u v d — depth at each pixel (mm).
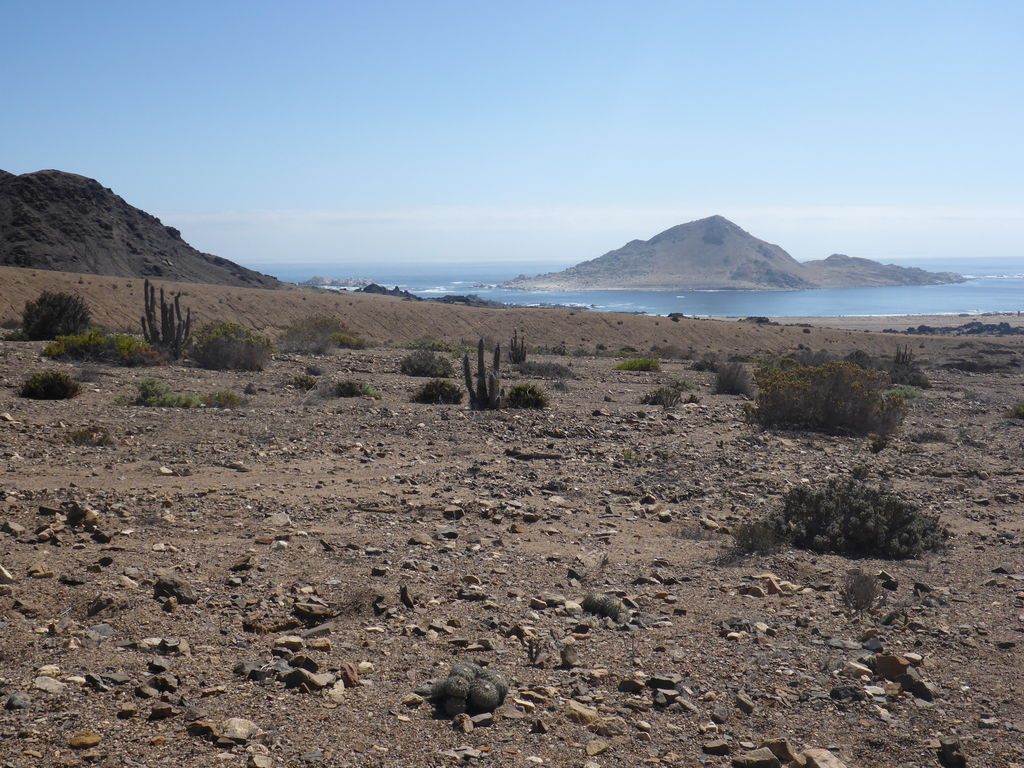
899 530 10195
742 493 13109
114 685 5246
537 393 22859
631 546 9703
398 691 5492
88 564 7672
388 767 4531
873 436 20781
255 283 199500
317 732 4848
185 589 6984
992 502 13445
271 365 31375
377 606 7023
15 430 14789
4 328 53625
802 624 7215
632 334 118750
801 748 5027
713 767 4719
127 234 186250
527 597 7605
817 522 10500
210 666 5684
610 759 4770
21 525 8961
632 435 18828
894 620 7414
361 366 33375
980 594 8430
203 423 16953
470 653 6219
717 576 8648
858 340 116438
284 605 6938
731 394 30641
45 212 176000
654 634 6859
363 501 11062
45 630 6121
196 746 4574
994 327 194500
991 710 5660
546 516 10891
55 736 4562
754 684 5902
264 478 12234
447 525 10086
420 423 18547
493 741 4891
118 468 12352
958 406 30047
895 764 4875
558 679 5848
